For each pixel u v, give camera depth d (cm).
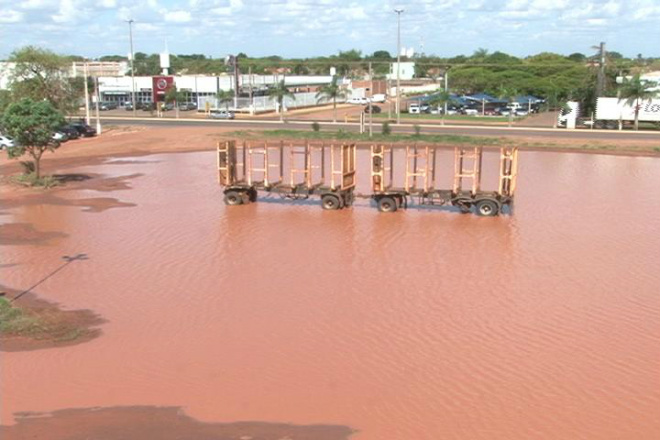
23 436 1422
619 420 1492
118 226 3297
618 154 5959
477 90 13438
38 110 4259
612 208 3697
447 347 1884
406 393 1622
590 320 2080
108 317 2127
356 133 7119
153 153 5991
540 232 3177
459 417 1508
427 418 1505
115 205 3784
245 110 10500
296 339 1948
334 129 7956
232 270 2595
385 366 1767
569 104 8456
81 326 2050
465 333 1981
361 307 2198
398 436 1431
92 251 2862
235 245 2953
